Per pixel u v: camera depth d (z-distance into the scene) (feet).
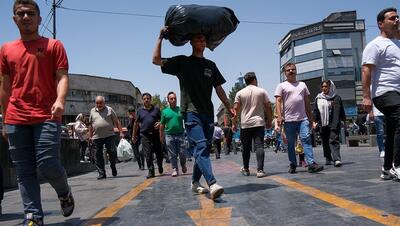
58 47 13.75
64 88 13.41
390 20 19.39
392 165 20.34
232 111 20.27
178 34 18.34
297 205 15.20
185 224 13.38
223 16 18.19
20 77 13.43
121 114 242.58
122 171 45.50
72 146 45.60
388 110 19.35
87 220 15.16
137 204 18.11
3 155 30.99
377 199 15.33
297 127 27.45
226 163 46.91
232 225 12.78
